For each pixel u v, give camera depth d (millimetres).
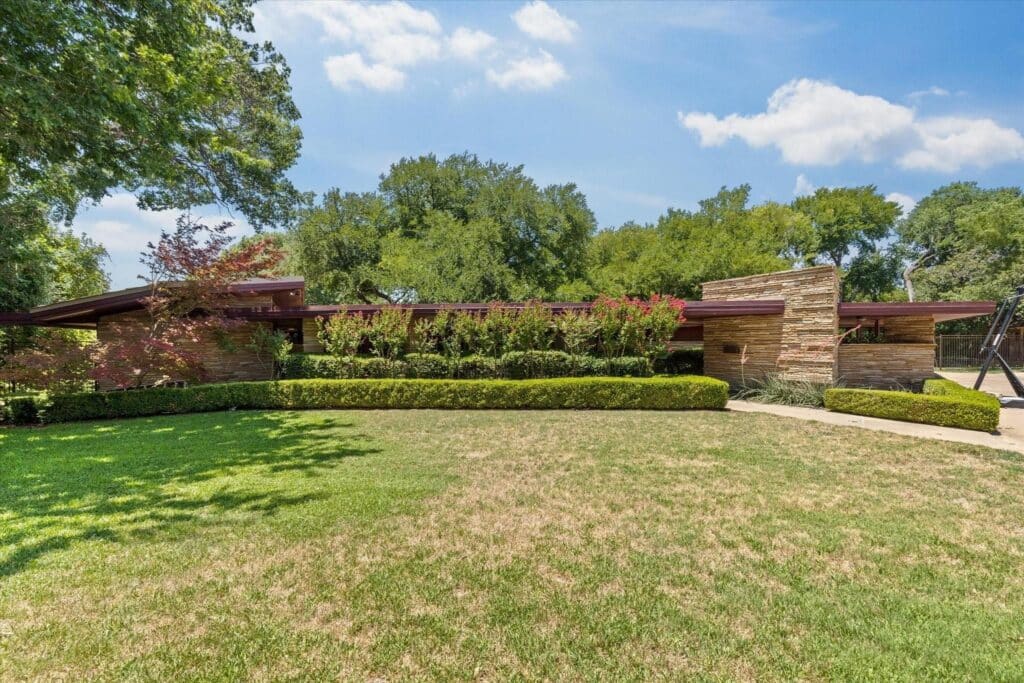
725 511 4246
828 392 10000
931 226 33156
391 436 7504
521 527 3869
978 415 7855
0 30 5715
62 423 9000
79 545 3477
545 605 2711
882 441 7090
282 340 11961
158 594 2816
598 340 11961
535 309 11734
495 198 22469
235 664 2209
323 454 6316
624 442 7059
